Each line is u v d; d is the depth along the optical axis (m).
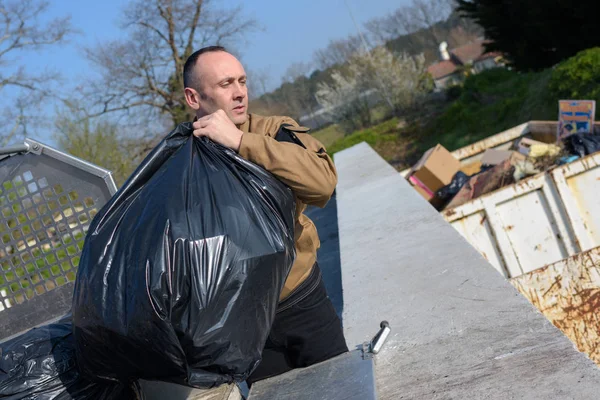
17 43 25.92
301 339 2.59
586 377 1.96
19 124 24.97
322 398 2.25
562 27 18.80
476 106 28.25
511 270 6.26
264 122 2.48
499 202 6.17
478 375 2.21
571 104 8.01
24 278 3.16
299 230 2.53
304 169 2.28
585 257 4.33
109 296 2.01
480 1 21.94
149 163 2.26
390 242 4.21
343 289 3.61
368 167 7.83
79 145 23.12
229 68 2.43
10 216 3.09
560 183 6.12
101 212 2.18
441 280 3.23
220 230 2.05
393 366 2.49
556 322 4.36
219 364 2.04
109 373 2.21
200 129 2.29
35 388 2.36
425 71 38.12
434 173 8.08
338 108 39.06
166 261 1.97
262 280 2.09
